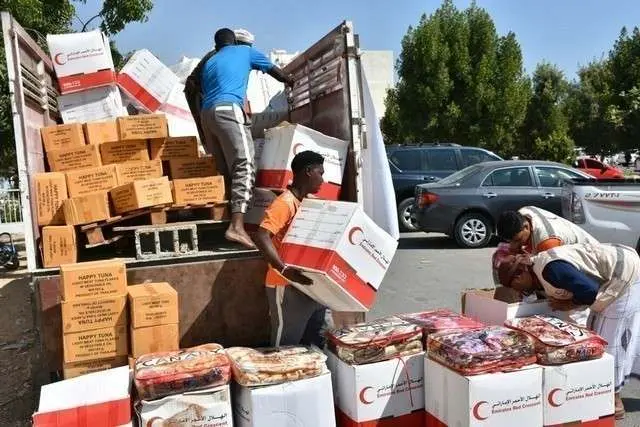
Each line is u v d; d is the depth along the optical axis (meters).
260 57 4.82
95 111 5.22
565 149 29.75
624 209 7.29
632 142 23.67
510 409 3.12
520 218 3.87
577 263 3.68
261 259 4.04
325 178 4.24
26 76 4.31
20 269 10.49
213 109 4.34
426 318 3.82
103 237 4.05
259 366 3.09
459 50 23.88
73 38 5.15
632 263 3.73
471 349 3.17
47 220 4.05
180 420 2.98
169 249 4.26
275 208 3.54
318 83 5.05
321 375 3.16
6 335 6.35
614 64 25.44
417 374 3.42
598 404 3.33
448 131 24.41
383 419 3.33
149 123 4.50
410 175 12.04
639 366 3.97
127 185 4.05
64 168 4.39
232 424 3.08
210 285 3.98
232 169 4.32
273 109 6.21
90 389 3.05
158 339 3.53
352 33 4.29
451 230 10.51
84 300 3.53
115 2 11.98
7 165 15.90
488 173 10.60
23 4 9.79
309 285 3.44
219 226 4.63
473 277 8.18
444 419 3.24
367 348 3.32
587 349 3.28
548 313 3.82
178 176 4.62
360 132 4.29
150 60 5.77
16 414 4.24
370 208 4.38
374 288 3.44
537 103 31.78
